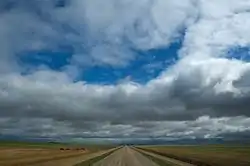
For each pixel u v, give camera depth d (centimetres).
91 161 5341
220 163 5438
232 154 9731
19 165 4709
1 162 5362
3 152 10906
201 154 9762
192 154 9719
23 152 10962
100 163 4791
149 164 4703
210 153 10769
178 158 7006
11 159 6525
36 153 10212
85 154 9231
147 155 8138
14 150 13050
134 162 5109
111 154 8625
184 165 4753
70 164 4788
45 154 9412
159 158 6706
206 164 5125
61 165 4656
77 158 6781
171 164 4881
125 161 5350
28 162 5400
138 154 8712
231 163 5488
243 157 7719
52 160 6041
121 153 9388
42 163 5147
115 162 5053
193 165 4819
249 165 5078
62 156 7975
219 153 10794
